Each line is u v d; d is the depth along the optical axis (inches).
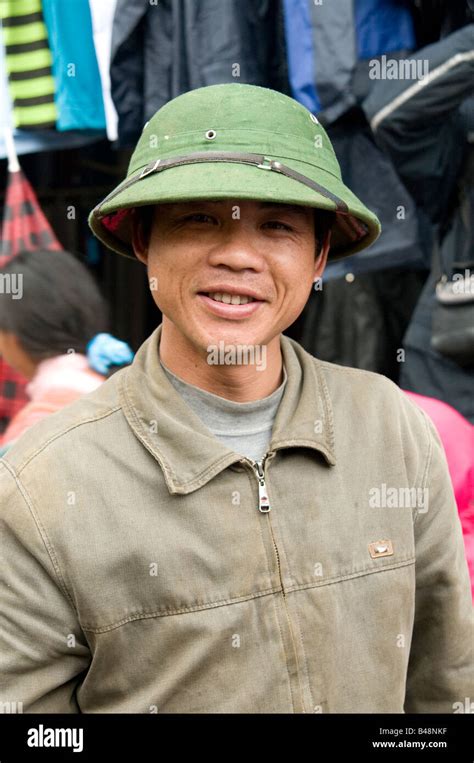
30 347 78.8
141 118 115.2
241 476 48.2
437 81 97.0
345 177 115.0
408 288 126.1
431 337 109.4
